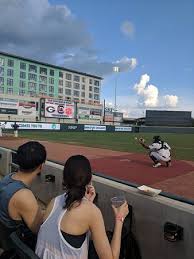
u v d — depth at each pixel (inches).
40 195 261.7
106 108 3526.1
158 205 135.0
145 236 141.2
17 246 96.3
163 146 485.1
